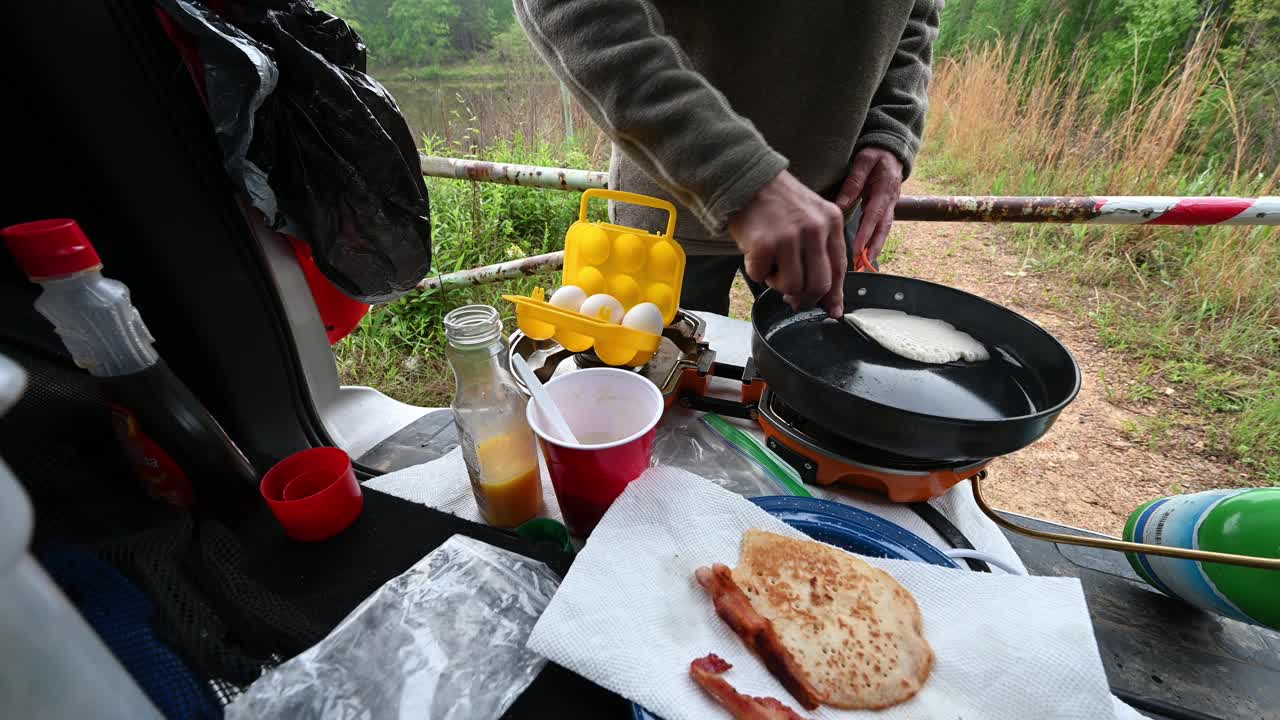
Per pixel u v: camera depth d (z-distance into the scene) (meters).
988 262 3.16
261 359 0.68
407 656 0.41
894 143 1.02
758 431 0.76
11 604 0.21
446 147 3.44
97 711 0.23
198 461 0.50
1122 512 1.70
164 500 0.49
